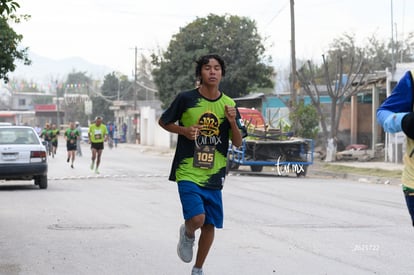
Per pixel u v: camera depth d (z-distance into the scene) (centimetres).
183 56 5553
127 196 2045
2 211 1658
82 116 11788
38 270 987
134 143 8931
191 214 819
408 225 1428
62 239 1244
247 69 5478
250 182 2655
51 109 12300
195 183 830
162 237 1269
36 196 2041
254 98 4484
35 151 2227
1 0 1179
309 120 3859
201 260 863
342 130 4878
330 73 6762
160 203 1847
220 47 5484
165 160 4516
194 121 839
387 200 1958
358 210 1700
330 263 1030
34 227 1391
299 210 1698
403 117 606
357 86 3972
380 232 1330
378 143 4397
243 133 859
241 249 1146
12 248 1157
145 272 970
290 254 1102
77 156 4991
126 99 11756
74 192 2181
